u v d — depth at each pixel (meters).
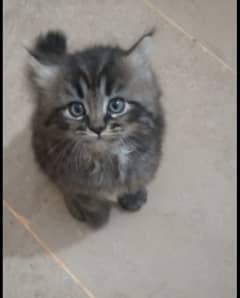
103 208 0.68
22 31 0.75
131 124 0.56
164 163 0.70
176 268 0.66
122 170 0.61
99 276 0.66
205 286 0.66
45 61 0.57
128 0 0.75
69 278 0.67
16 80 0.73
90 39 0.74
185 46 0.73
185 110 0.71
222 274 0.66
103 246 0.67
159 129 0.60
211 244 0.67
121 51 0.58
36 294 0.66
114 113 0.55
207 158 0.70
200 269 0.66
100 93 0.54
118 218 0.68
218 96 0.71
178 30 0.74
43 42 0.67
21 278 0.67
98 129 0.55
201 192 0.69
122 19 0.75
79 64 0.55
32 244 0.68
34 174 0.70
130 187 0.63
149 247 0.67
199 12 0.74
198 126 0.71
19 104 0.72
